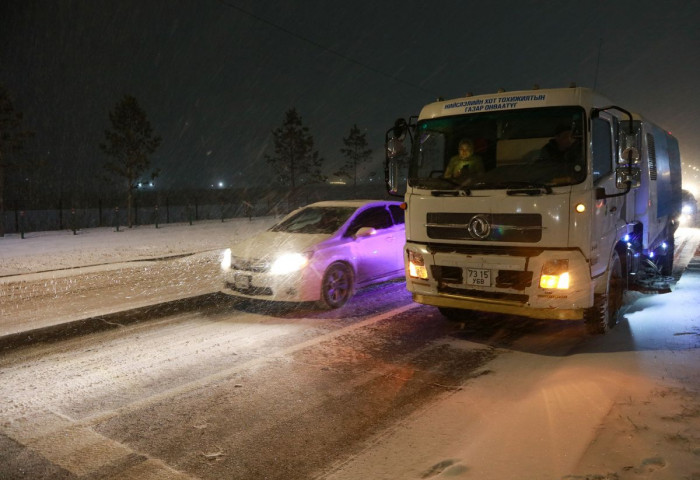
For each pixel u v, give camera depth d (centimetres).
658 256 874
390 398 442
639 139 667
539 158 536
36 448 362
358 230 796
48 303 816
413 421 395
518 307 543
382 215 868
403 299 835
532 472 304
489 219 548
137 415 413
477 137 573
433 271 591
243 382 482
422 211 599
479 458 329
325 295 745
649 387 421
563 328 649
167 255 1401
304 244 750
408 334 637
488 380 478
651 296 786
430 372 504
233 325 684
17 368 526
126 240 1811
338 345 594
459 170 580
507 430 367
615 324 633
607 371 468
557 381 458
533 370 501
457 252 571
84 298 853
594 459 309
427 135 608
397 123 636
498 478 301
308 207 891
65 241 1775
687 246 1453
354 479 316
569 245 515
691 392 404
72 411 422
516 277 541
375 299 836
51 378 497
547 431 359
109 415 414
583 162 516
